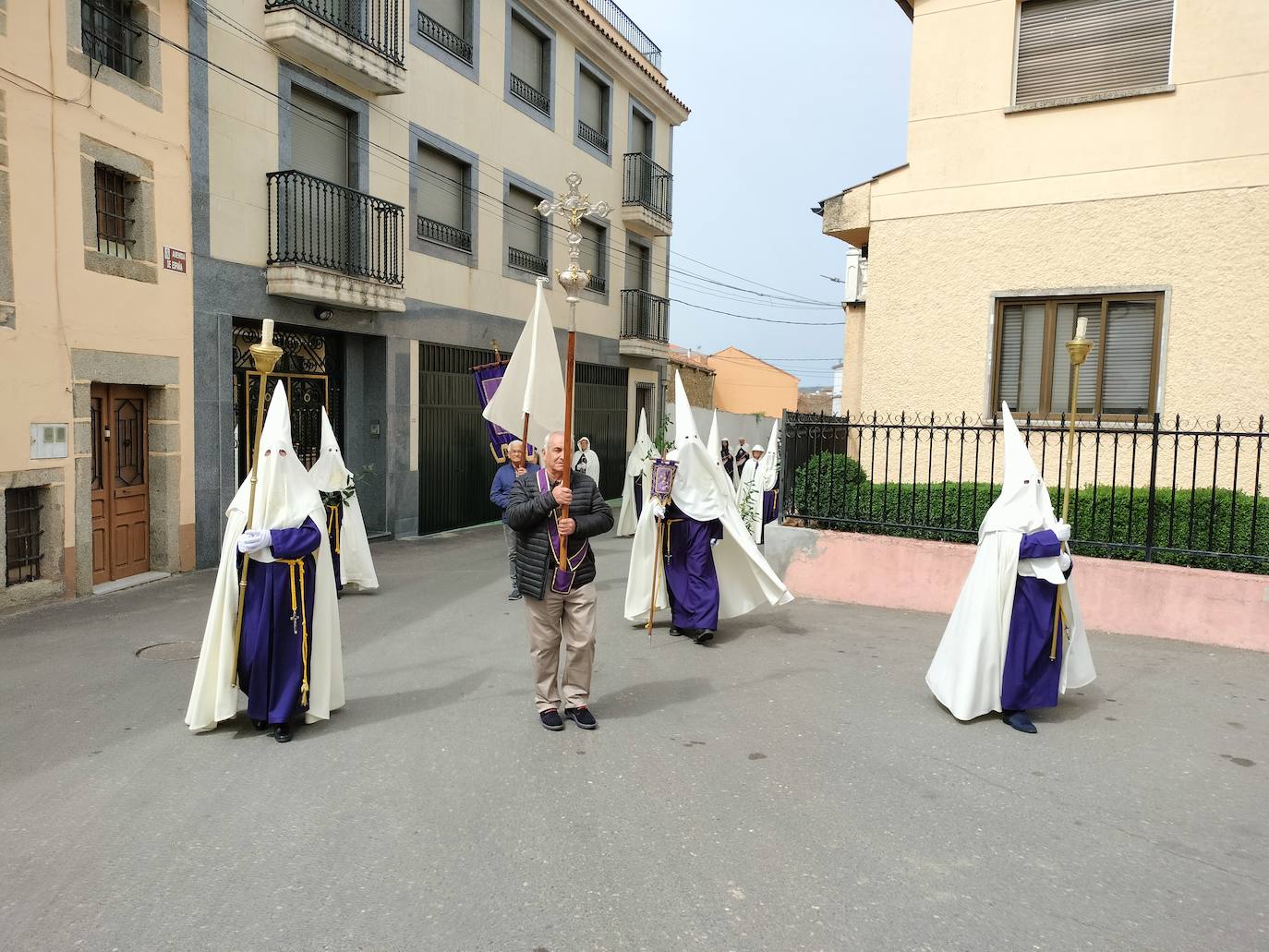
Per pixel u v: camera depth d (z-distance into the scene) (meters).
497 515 17.41
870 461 10.38
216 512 10.80
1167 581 7.27
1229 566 7.42
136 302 9.55
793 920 3.25
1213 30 8.61
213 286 10.65
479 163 15.88
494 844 3.81
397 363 14.09
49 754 4.80
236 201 10.94
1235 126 8.55
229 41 10.73
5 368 8.01
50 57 8.39
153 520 10.20
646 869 3.61
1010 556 5.27
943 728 5.33
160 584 9.79
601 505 5.40
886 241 10.26
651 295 22.45
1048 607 5.27
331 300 11.94
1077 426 9.33
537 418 5.64
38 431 8.38
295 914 3.26
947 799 4.33
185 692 5.93
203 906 3.30
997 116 9.62
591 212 5.25
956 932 3.19
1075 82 9.31
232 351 11.02
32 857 3.67
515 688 6.08
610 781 4.49
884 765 4.73
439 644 7.32
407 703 5.73
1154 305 8.97
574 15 18.17
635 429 23.09
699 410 27.44
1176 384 8.85
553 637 5.25
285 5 11.13
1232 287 8.59
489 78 16.06
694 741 5.06
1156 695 5.94
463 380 15.99
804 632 7.66
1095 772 4.68
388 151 13.55
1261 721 5.47
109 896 3.37
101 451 9.48
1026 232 9.51
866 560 8.64
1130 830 4.02
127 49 9.55
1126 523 7.86
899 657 6.88
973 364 9.81
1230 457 8.63
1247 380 8.56
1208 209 8.66
